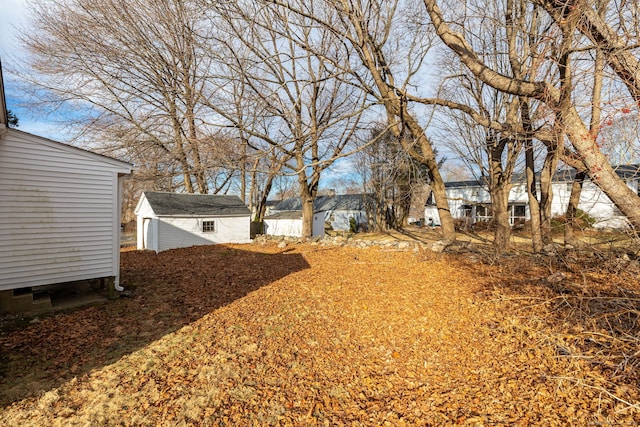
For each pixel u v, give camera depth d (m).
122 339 4.36
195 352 4.01
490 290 5.86
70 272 5.68
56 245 5.52
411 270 8.12
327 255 11.11
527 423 2.60
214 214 15.77
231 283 7.34
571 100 4.22
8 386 3.25
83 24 13.32
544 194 8.88
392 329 4.74
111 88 15.14
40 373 3.50
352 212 32.31
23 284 5.23
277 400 3.16
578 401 2.78
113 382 3.35
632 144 3.45
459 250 9.89
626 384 2.87
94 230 5.95
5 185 5.02
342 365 3.83
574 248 6.76
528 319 4.45
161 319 5.09
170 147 15.54
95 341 4.29
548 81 4.60
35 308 5.42
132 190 22.80
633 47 3.46
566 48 4.04
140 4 12.55
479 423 2.68
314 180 16.45
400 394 3.27
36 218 5.31
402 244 11.65
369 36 9.64
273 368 3.71
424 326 4.76
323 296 6.23
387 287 6.68
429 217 27.42
